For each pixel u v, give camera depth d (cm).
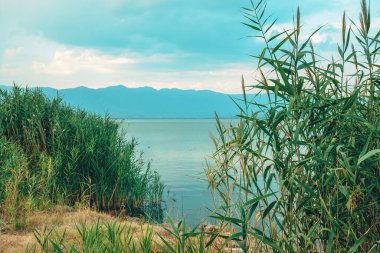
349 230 356
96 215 1059
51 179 1245
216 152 432
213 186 434
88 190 1360
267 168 393
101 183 1336
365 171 357
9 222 902
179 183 1923
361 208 357
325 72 413
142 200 1414
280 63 388
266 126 391
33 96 1446
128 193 1388
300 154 389
